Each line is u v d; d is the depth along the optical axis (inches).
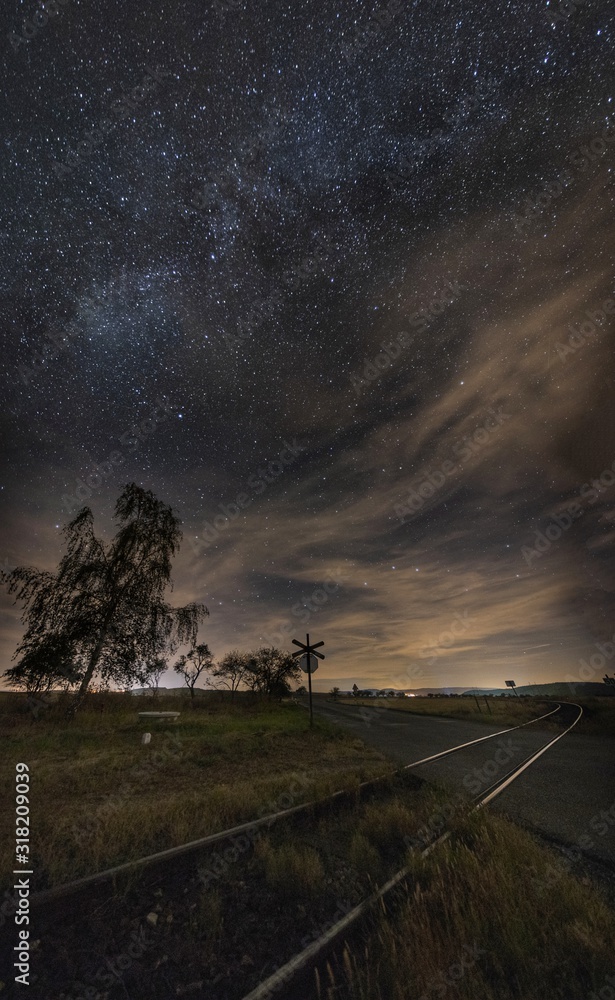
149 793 241.0
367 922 124.7
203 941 116.9
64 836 169.5
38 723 519.2
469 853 153.7
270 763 332.8
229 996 97.6
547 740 477.1
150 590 713.0
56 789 242.7
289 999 97.0
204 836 175.8
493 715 821.2
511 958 105.2
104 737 434.3
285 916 128.5
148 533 730.2
